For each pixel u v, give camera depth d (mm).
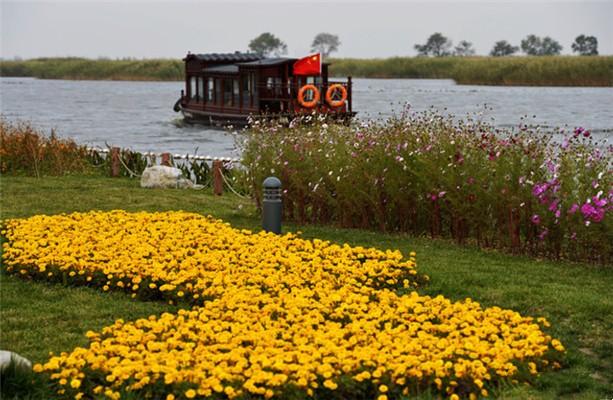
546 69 77812
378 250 12023
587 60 76562
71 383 6492
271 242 11930
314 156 14570
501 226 12477
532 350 7449
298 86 36312
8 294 9844
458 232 12953
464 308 8594
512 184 12211
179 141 38094
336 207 14609
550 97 75562
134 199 17672
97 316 8984
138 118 54844
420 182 13422
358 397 6613
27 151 22094
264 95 37062
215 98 41031
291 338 7707
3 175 21594
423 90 91188
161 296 9727
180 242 11859
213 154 32312
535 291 9883
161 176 19953
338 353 6965
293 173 14555
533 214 11992
